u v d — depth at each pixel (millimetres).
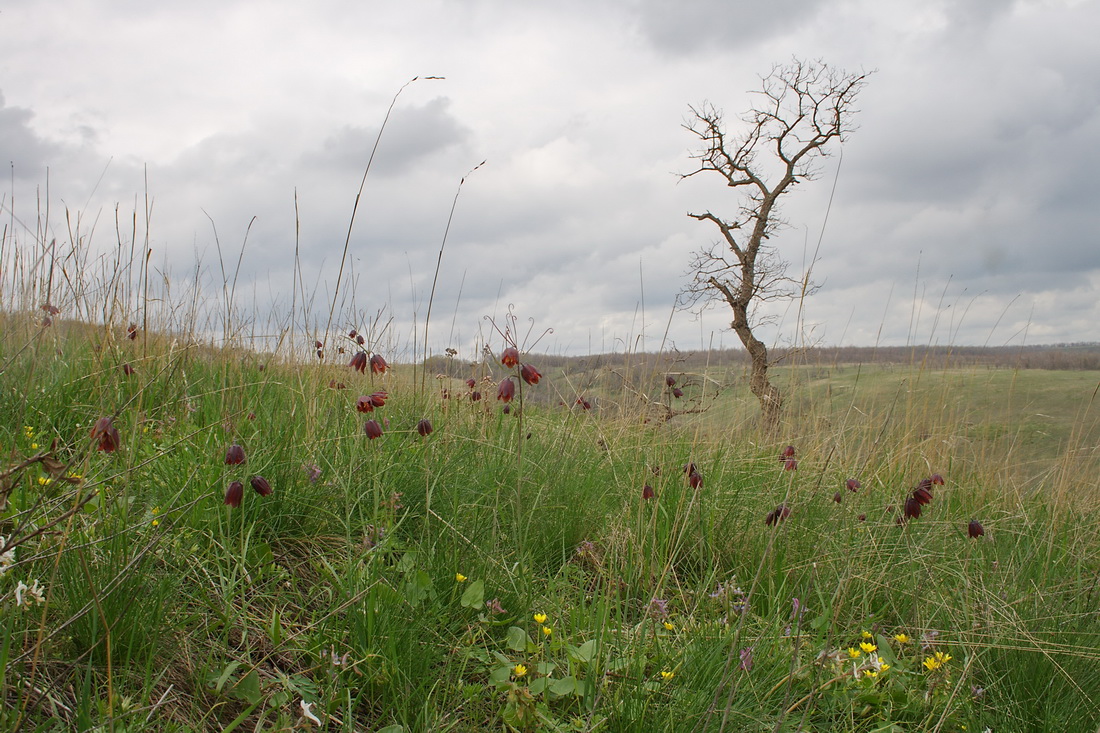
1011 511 5090
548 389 5594
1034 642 2875
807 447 5762
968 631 3027
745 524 3975
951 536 4305
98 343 4316
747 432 5945
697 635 2719
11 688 1750
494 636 2756
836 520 4023
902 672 2855
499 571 2975
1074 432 5812
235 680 2189
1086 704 2670
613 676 2426
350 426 4141
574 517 3721
